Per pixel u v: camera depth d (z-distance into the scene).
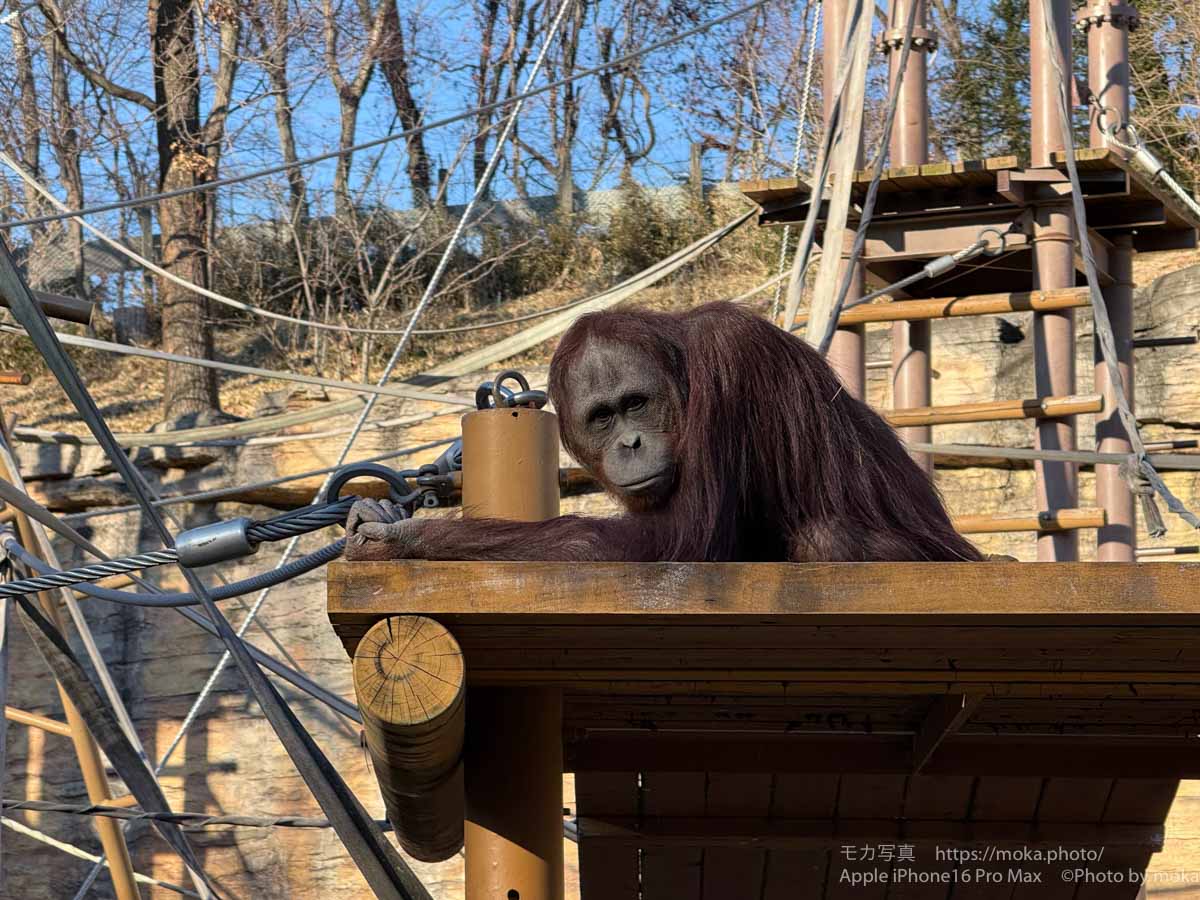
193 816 5.69
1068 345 7.22
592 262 21.58
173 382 16.42
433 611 2.65
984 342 10.56
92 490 11.27
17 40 21.42
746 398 3.51
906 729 4.16
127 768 5.79
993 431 10.38
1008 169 6.79
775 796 4.48
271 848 10.79
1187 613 2.57
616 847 4.69
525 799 3.30
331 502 3.65
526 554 3.05
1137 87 17.89
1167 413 10.31
